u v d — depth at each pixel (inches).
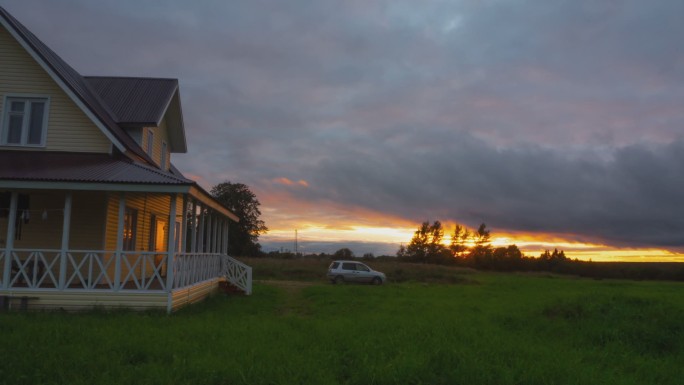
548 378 327.6
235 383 303.6
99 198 701.9
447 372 327.0
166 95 868.6
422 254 3622.0
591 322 560.7
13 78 690.8
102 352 358.3
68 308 579.8
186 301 669.3
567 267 3171.8
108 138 687.1
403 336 446.6
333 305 767.7
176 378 303.7
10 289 575.8
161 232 964.6
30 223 688.4
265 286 1144.2
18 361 324.2
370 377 317.7
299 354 369.4
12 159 643.5
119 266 592.1
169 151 1031.0
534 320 583.2
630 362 410.3
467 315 631.2
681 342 486.9
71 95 671.8
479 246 3666.3
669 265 2977.4
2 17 663.8
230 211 930.7
